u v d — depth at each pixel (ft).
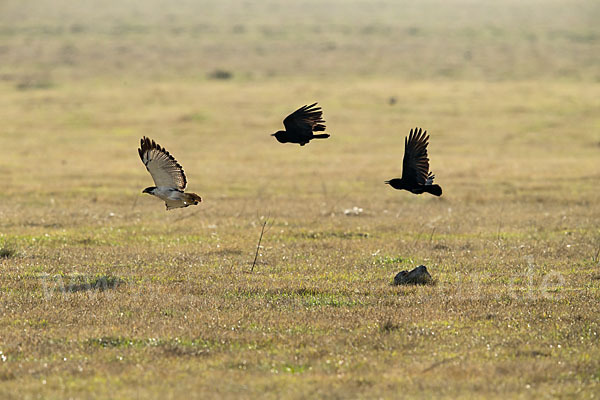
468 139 284.61
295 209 153.89
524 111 347.97
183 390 56.59
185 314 76.33
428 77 493.77
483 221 139.23
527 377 60.03
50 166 222.69
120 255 106.22
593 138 282.77
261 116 342.03
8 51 620.08
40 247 110.73
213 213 147.74
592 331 71.77
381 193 179.22
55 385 57.52
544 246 114.62
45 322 73.36
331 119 334.44
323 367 62.13
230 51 640.17
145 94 408.87
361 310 78.07
